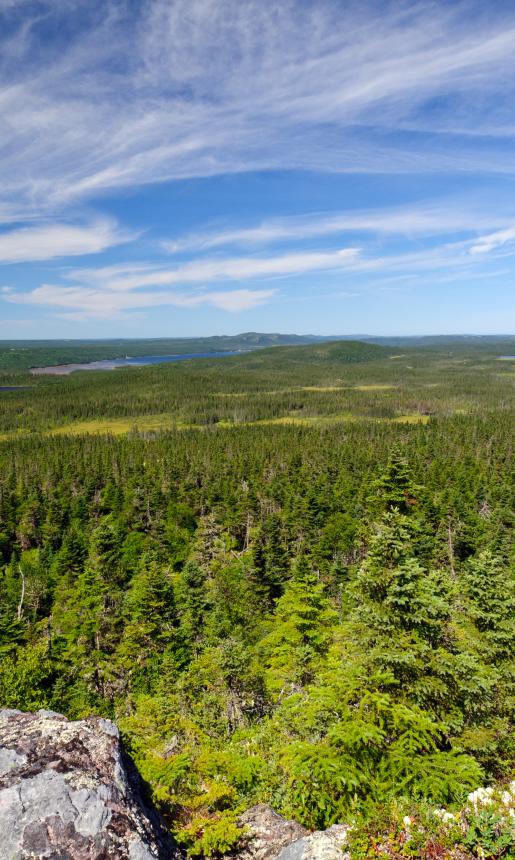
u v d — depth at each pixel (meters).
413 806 10.52
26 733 10.20
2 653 34.81
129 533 89.81
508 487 91.75
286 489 102.88
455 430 161.00
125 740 18.52
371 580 14.91
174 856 9.20
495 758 14.15
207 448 151.75
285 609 25.73
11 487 116.56
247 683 27.80
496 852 8.71
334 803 11.12
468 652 15.60
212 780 13.66
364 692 12.91
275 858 9.94
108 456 139.88
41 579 68.44
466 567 58.19
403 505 31.11
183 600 49.44
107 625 44.81
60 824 8.19
